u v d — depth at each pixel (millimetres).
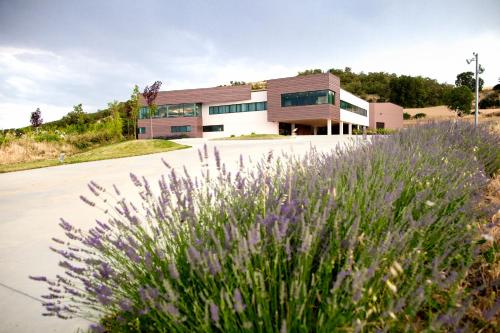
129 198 6191
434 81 120875
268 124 42125
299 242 1612
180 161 11633
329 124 39688
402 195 2676
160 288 1514
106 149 19016
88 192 7129
